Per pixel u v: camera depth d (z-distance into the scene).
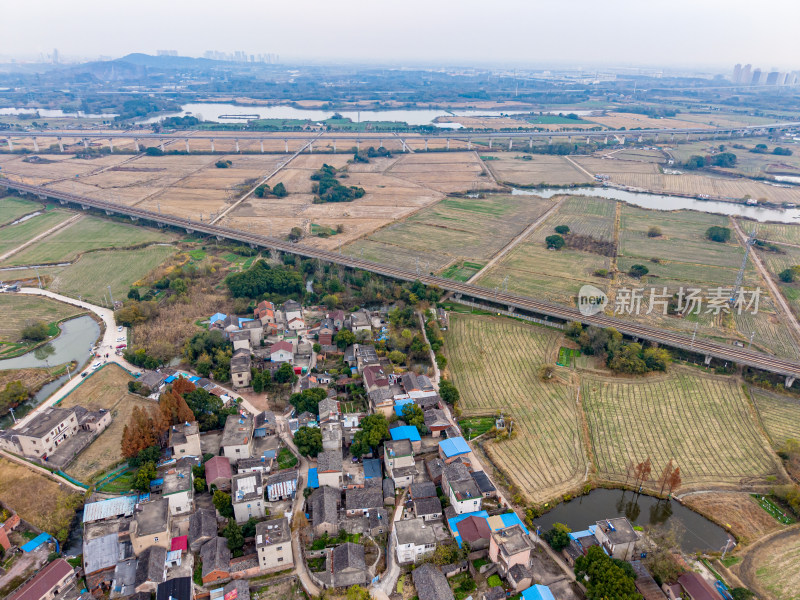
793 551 122.81
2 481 137.12
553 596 106.19
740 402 177.50
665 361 194.50
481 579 114.50
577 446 156.62
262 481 133.50
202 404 158.12
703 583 109.38
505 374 192.38
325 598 108.00
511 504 134.75
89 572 112.00
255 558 116.00
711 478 145.50
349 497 131.38
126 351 198.25
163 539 115.38
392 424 158.25
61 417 152.75
